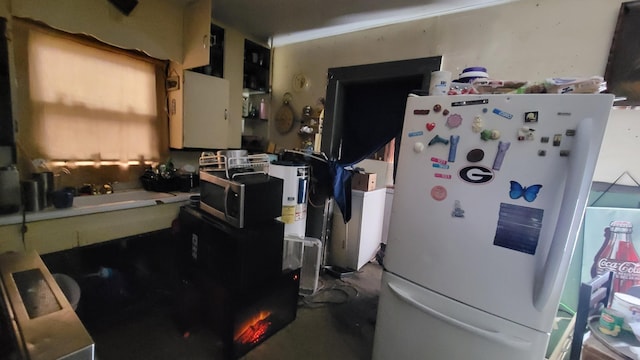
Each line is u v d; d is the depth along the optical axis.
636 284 1.66
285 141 3.20
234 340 1.51
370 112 2.70
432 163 1.20
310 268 2.29
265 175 1.82
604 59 1.73
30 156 1.71
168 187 2.24
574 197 0.89
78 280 1.84
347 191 2.46
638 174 1.69
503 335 1.06
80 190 1.94
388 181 3.03
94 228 1.74
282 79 3.16
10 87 1.56
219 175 1.72
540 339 1.01
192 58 2.14
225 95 2.53
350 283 2.48
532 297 1.01
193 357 1.55
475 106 1.09
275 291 1.72
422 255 1.25
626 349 1.23
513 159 1.02
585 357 1.29
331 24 2.57
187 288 1.79
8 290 0.68
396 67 2.38
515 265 1.04
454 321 1.13
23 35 1.60
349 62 2.71
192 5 2.11
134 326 1.79
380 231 3.02
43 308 0.62
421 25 2.34
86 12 1.73
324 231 2.63
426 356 1.25
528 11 1.93
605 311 1.35
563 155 0.94
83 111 1.91
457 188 1.14
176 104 2.28
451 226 1.16
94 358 0.53
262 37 2.94
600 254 1.69
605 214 1.68
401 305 1.31
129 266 2.09
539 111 0.97
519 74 1.98
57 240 1.60
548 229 0.97
